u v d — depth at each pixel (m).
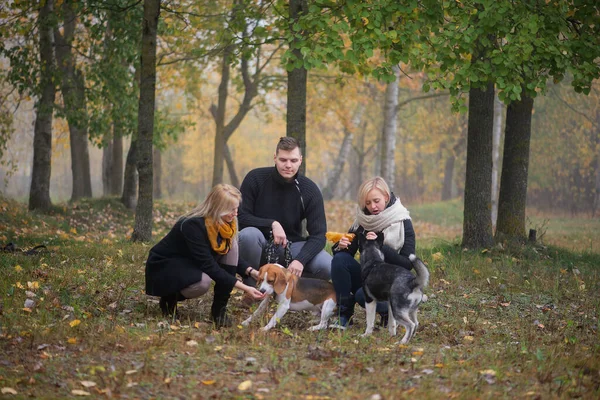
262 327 5.74
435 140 37.69
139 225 11.41
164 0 13.80
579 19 9.73
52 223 14.52
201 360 4.71
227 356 4.83
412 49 8.98
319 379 4.36
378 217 5.94
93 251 9.56
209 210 5.83
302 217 6.71
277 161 6.48
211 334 5.44
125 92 16.62
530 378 4.52
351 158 55.41
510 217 11.60
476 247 11.03
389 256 5.89
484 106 10.91
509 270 9.56
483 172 11.02
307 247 6.39
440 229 25.98
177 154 54.66
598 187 36.41
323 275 6.51
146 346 4.99
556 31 9.34
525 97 11.37
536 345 5.64
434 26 9.12
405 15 9.19
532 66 9.22
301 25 9.05
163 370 4.44
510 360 5.01
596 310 7.46
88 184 22.09
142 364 4.52
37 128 16.14
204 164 48.69
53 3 15.48
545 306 7.60
